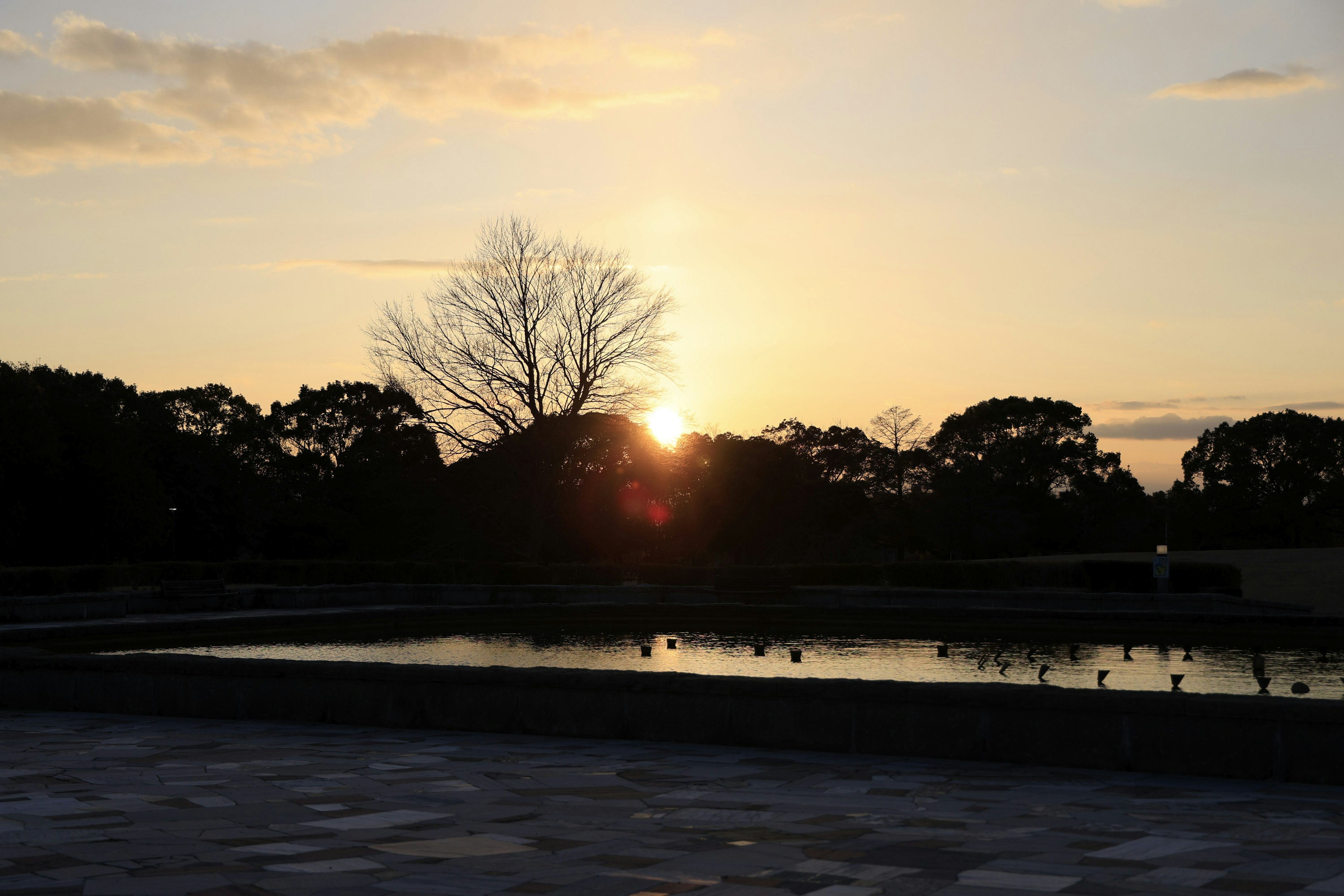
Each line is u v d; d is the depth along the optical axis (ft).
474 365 164.86
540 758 30.91
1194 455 306.14
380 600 115.44
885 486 288.30
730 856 18.48
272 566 128.16
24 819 21.98
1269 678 62.18
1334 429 283.59
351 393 278.67
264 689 40.37
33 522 193.57
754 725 33.12
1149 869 17.08
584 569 135.23
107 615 92.02
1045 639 90.74
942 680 61.93
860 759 30.78
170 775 27.91
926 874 16.96
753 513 257.55
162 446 244.63
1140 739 28.58
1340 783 26.48
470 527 173.27
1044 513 277.64
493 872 17.39
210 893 16.01
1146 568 118.21
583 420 166.30
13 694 44.57
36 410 183.21
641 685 34.68
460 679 37.17
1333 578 119.75
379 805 23.68
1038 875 16.74
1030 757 29.78
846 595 113.19
